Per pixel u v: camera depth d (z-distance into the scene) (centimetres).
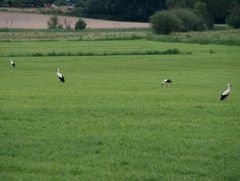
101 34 15262
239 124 2766
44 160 1994
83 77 5581
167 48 9981
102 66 6938
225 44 11075
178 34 13688
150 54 8750
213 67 6775
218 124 2748
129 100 3666
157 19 14538
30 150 2134
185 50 9519
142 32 16250
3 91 4197
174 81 5162
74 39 13012
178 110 3203
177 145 2234
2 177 1769
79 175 1800
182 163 1959
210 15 17012
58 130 2545
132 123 2736
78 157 2039
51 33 15750
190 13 15475
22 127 2627
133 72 6203
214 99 3759
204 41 11419
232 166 1928
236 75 5797
